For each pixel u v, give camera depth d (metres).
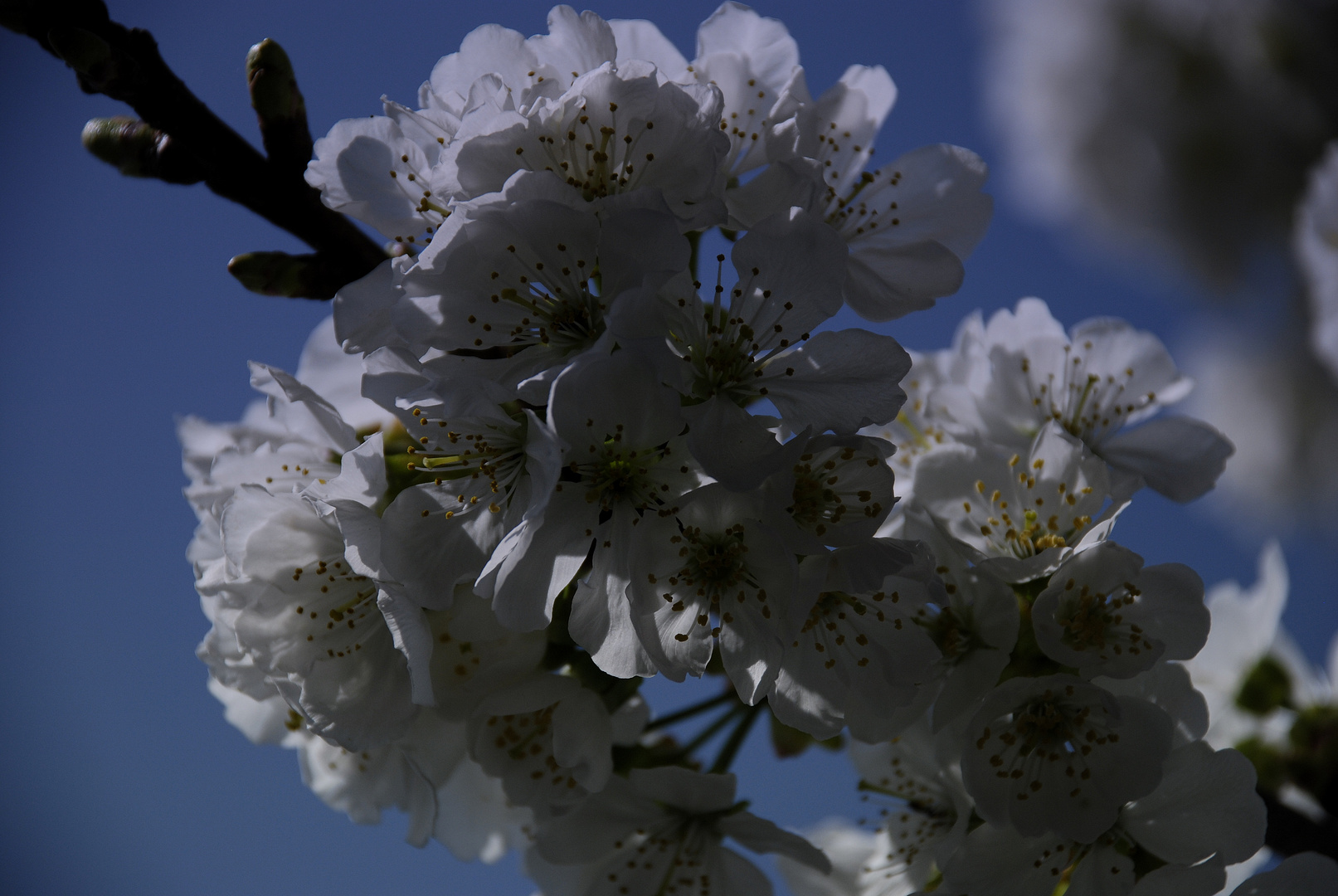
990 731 0.51
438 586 0.50
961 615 0.51
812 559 0.50
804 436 0.49
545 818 0.52
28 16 0.51
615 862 0.53
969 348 0.53
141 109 0.52
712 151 0.50
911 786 0.52
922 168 0.53
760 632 0.50
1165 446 0.53
